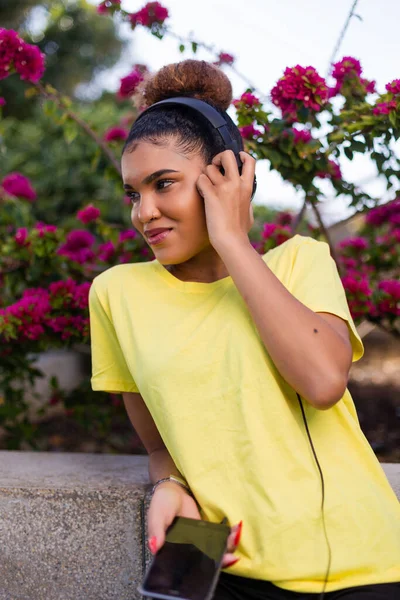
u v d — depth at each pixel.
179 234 1.26
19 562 1.66
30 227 3.10
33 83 2.53
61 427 3.62
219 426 1.19
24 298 2.54
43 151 5.80
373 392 3.93
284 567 1.09
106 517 1.63
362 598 1.06
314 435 1.21
